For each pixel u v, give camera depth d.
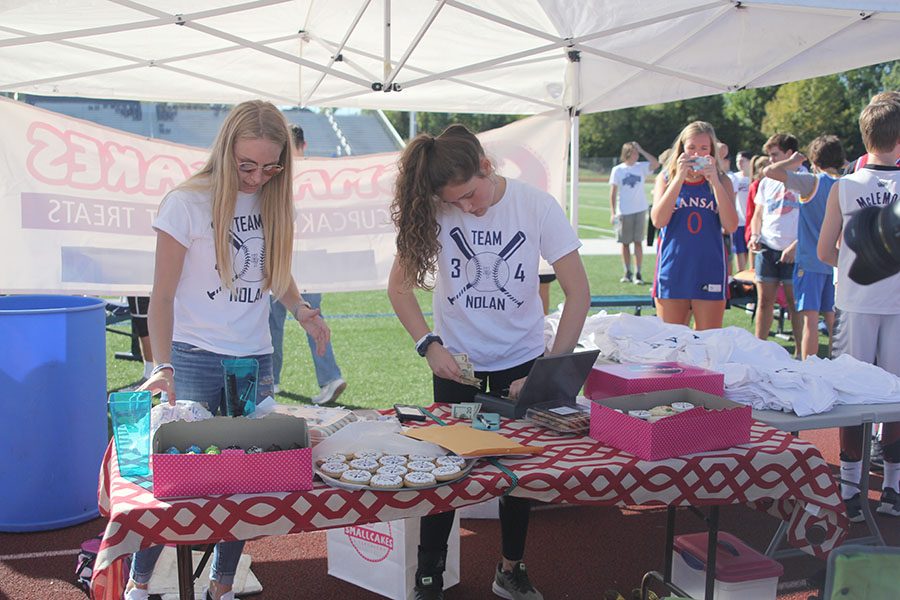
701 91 4.59
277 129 2.44
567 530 3.71
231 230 2.52
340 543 3.15
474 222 2.71
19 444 3.48
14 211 4.82
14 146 4.78
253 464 1.81
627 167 11.73
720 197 4.79
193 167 5.15
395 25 4.32
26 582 3.12
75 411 3.55
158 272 2.46
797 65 4.12
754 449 2.19
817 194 5.64
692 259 4.90
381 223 5.56
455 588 3.12
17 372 3.44
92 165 4.94
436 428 2.25
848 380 3.02
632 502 2.06
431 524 2.67
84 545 3.10
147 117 30.61
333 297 11.02
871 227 3.66
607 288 11.31
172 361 2.60
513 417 2.52
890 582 1.48
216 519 1.77
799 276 5.83
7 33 4.14
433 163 2.53
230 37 3.62
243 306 2.60
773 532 3.72
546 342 3.85
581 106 5.26
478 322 2.77
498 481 1.96
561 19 4.08
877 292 3.70
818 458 2.20
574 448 2.21
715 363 3.15
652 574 2.85
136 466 1.95
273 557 3.38
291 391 6.07
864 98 31.44
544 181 5.39
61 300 3.79
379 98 5.36
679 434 2.12
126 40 4.34
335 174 5.48
